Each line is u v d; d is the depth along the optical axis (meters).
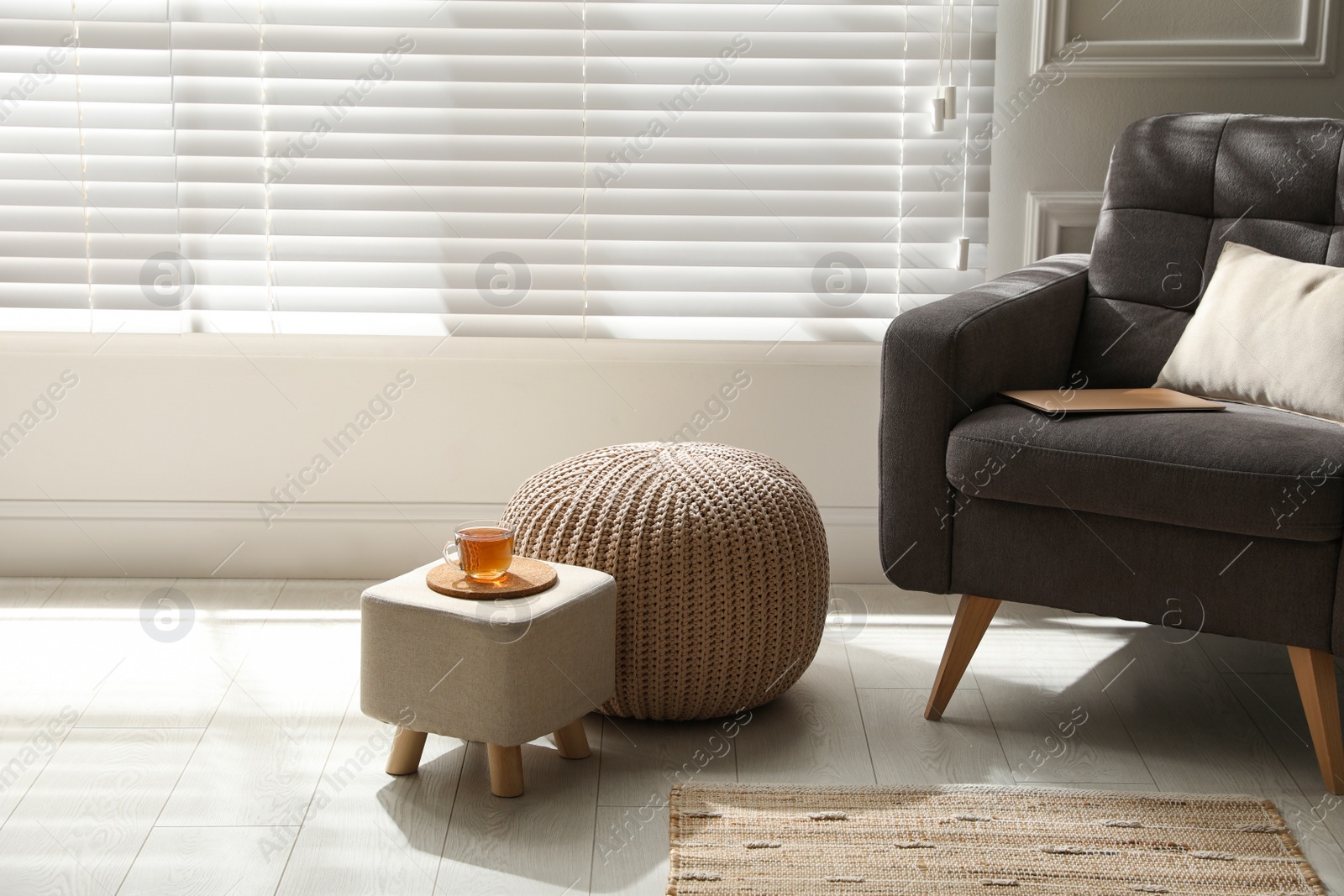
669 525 1.72
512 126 2.35
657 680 1.75
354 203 2.37
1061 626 2.25
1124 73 2.32
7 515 2.43
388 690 1.61
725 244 2.40
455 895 1.38
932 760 1.71
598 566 1.72
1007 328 1.88
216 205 2.36
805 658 1.85
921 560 1.82
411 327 2.41
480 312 2.40
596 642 1.65
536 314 2.41
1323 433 1.60
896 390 1.79
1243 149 2.06
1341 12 2.27
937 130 2.34
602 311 2.40
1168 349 2.05
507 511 1.88
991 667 2.06
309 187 2.37
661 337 2.41
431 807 1.58
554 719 1.60
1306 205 2.01
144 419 2.41
